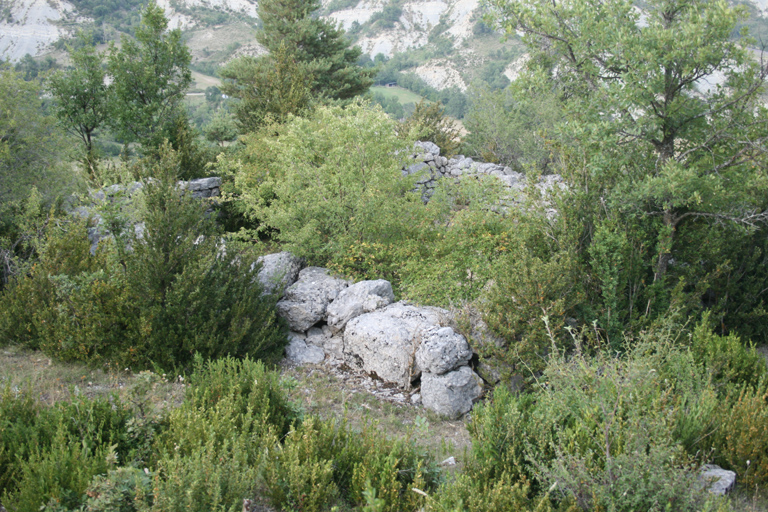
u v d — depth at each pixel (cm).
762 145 920
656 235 1009
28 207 1127
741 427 578
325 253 1102
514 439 525
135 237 817
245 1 19462
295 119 1195
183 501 400
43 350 773
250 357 820
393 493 468
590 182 995
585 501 452
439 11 19600
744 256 1093
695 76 937
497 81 10875
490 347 809
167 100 1970
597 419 532
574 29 1013
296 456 475
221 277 860
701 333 841
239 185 1259
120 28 14250
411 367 842
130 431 503
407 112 8588
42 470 421
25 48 13212
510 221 1073
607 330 879
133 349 746
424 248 1085
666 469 444
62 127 1867
